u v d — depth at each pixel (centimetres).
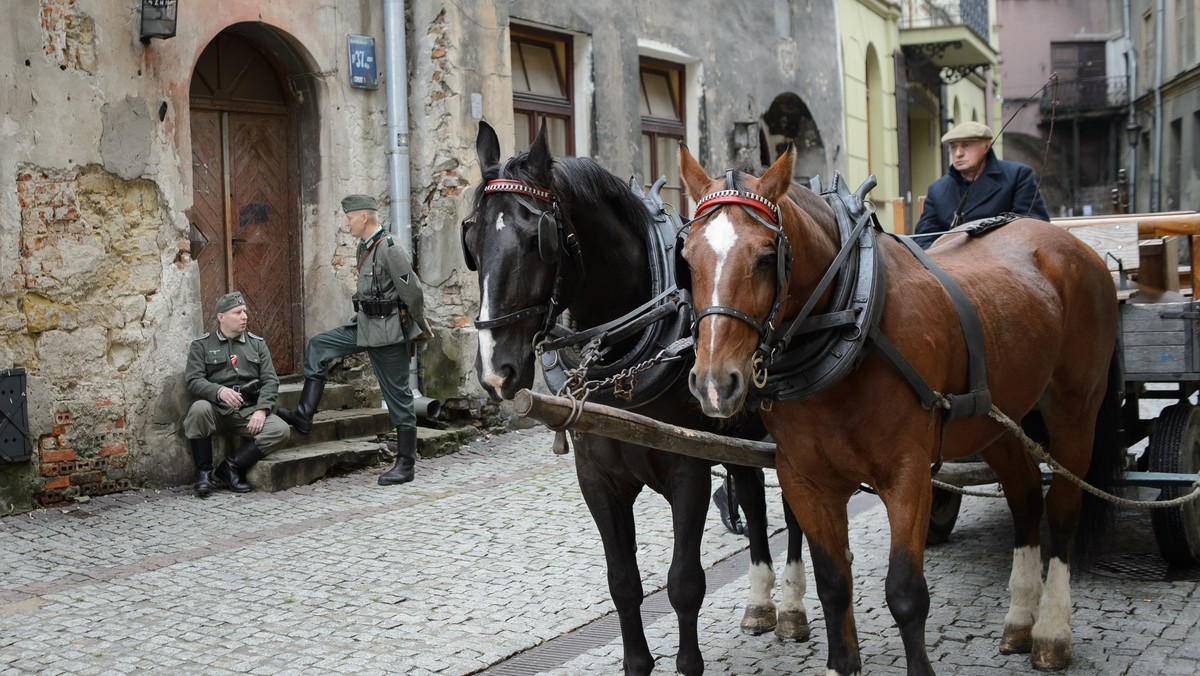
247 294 946
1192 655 450
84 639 508
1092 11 4431
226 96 924
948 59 2289
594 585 584
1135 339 551
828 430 359
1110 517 508
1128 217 626
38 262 745
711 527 705
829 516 379
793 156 330
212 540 676
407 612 545
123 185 791
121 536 684
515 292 375
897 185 2056
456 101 995
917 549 351
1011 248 482
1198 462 568
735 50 1422
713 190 334
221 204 925
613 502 406
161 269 810
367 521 718
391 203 992
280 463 804
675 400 407
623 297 413
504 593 573
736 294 312
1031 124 4447
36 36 742
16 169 733
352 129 969
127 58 791
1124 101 4206
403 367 832
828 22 1702
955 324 385
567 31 1145
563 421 313
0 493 724
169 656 486
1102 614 505
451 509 747
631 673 405
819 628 511
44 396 746
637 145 1238
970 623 506
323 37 943
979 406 386
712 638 502
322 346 849
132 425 793
